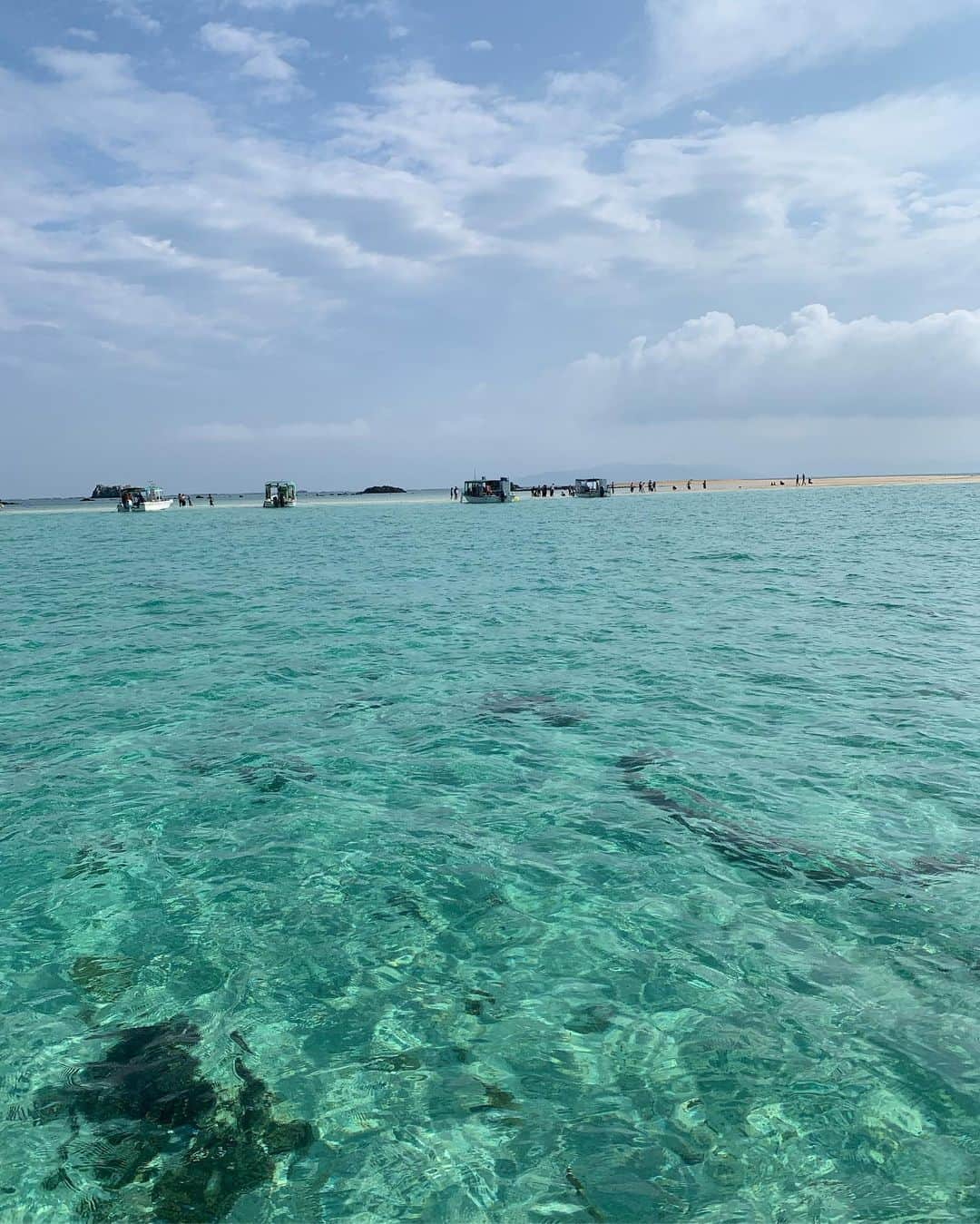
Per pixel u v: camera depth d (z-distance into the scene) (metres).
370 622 20.47
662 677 14.28
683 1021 5.48
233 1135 4.56
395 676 14.74
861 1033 5.30
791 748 10.58
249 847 8.15
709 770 9.86
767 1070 4.99
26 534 64.56
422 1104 4.79
